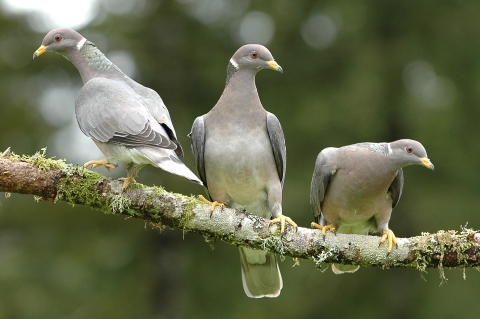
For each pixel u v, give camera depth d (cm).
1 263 1559
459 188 1605
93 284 1569
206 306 1584
